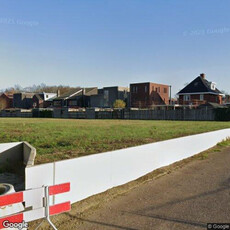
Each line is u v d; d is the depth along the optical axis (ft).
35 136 36.22
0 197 9.47
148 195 15.92
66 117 143.13
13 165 23.20
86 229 11.37
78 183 14.65
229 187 17.62
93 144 28.48
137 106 167.32
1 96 262.67
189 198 15.38
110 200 14.97
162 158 23.53
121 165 17.99
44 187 10.37
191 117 103.60
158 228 11.51
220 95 156.97
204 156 29.76
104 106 187.83
